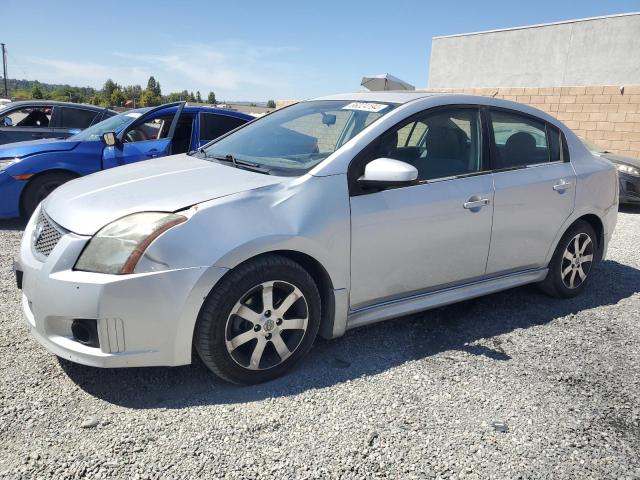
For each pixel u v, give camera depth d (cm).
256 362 300
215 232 280
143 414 274
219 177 323
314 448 253
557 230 428
